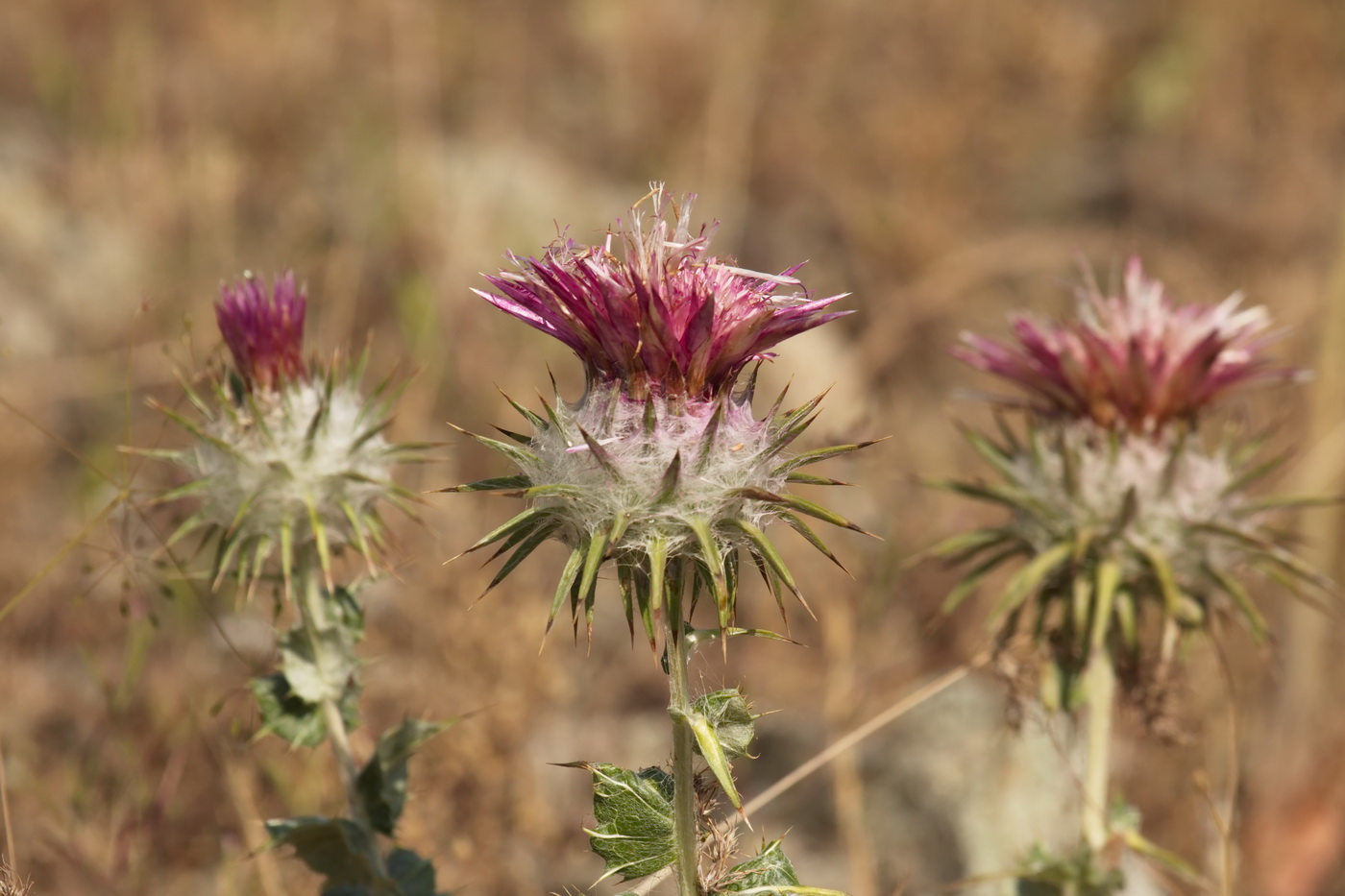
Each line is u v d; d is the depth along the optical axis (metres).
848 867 7.10
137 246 10.76
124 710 6.80
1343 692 8.27
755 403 10.50
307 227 11.00
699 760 3.94
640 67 13.98
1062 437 5.36
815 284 12.49
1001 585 8.53
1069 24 14.95
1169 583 5.01
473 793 6.44
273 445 4.71
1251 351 5.50
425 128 12.77
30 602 7.84
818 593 8.55
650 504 3.51
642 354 3.56
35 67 12.55
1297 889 7.28
